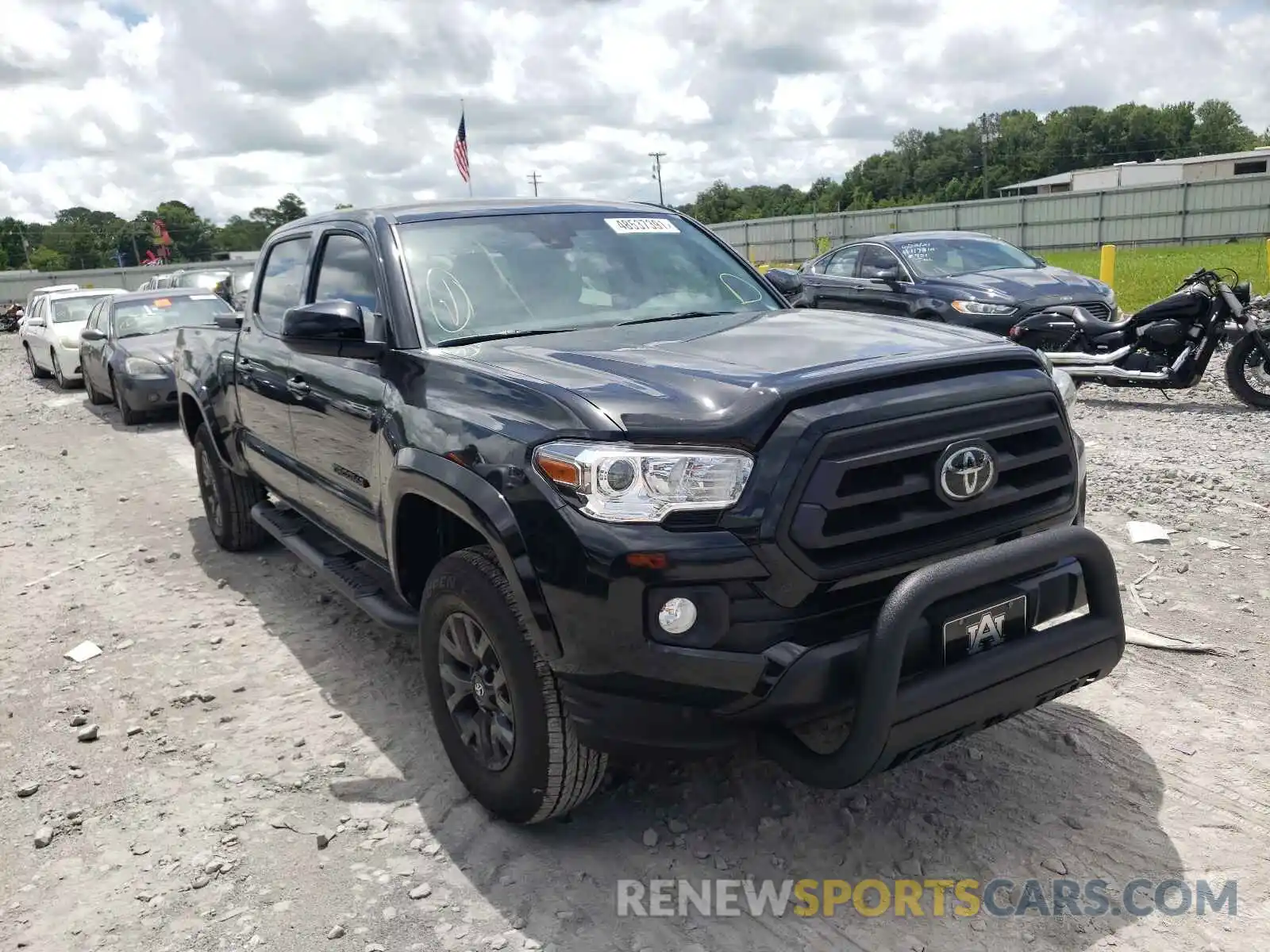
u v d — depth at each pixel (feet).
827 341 10.60
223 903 9.75
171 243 396.37
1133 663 13.44
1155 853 9.69
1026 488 9.76
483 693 10.39
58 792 12.01
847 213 136.26
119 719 13.83
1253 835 9.87
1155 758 11.26
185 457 32.65
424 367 11.43
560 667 9.10
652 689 8.70
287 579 19.31
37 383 59.67
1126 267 85.92
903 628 8.31
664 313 13.20
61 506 26.89
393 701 13.84
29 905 9.93
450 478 9.97
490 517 9.39
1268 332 28.48
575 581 8.73
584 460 8.73
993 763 11.34
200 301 45.50
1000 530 9.59
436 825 10.82
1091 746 11.58
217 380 19.06
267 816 11.19
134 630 17.12
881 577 8.91
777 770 11.41
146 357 39.32
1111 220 123.75
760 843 10.20
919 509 9.03
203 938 9.27
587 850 10.26
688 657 8.47
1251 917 8.80
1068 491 10.31
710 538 8.45
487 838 10.53
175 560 21.04
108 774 12.35
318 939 9.16
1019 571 8.88
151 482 29.14
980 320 33.68
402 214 13.71
